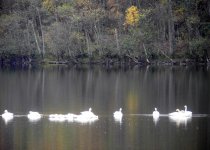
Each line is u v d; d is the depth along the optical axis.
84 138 101.88
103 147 96.25
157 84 171.75
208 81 177.75
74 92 157.25
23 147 96.31
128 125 111.62
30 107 132.12
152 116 120.38
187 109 127.00
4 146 96.81
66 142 99.12
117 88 164.50
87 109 129.25
